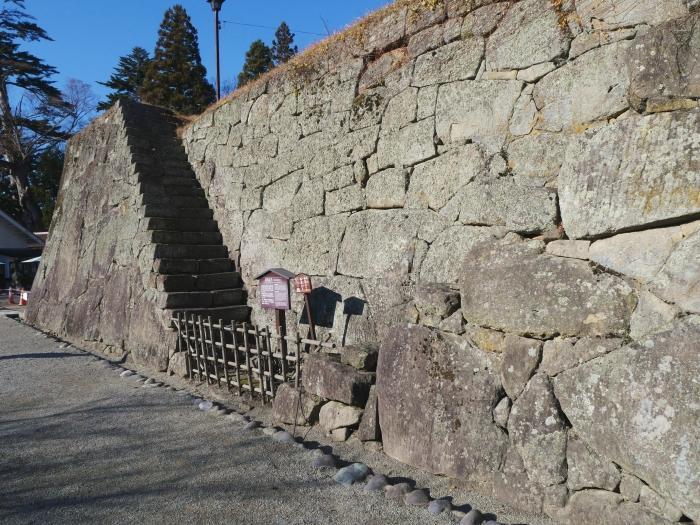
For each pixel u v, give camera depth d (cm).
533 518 312
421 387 383
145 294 815
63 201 1302
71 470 403
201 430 480
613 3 379
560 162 405
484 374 356
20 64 2941
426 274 504
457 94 494
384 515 323
